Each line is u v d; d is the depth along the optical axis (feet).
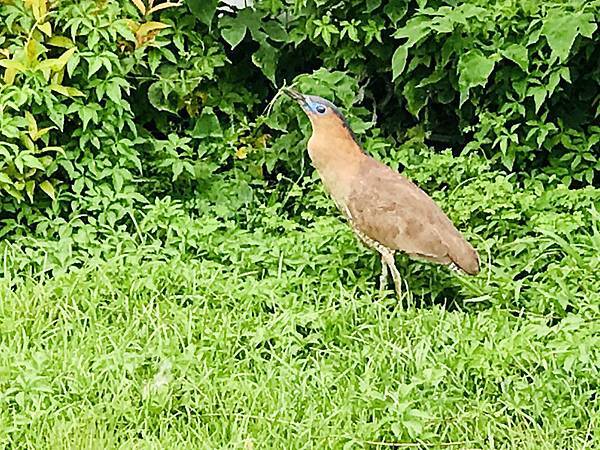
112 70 31.40
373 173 27.27
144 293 27.12
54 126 30.83
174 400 22.99
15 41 30.73
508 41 32.19
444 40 32.68
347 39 35.01
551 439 21.97
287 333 25.13
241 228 32.99
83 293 26.89
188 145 34.99
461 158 32.12
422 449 21.68
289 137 34.37
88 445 21.42
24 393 22.38
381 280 27.61
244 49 36.14
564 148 33.53
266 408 22.77
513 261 29.07
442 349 24.67
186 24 34.27
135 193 31.45
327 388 23.27
